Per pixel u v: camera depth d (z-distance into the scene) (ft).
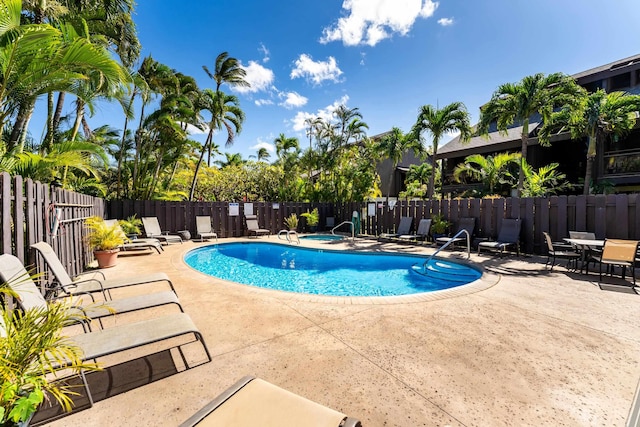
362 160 56.39
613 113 37.60
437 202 35.09
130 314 12.22
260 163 67.36
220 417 4.66
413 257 27.91
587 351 9.12
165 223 39.42
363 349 9.25
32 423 6.07
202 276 19.07
